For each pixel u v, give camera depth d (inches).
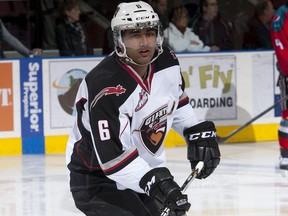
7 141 655.8
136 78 264.4
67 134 669.3
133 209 270.4
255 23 762.8
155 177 251.1
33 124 661.3
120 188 275.1
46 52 716.7
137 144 275.7
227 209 432.8
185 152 653.9
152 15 258.8
